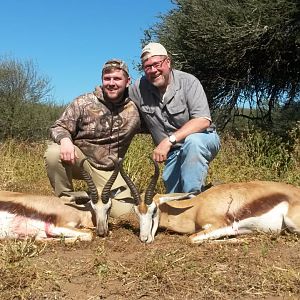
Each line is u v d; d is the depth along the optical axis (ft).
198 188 7.20
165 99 7.28
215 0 16.15
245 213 6.46
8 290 4.62
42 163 11.44
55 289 4.68
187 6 17.03
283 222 6.42
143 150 11.03
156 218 6.59
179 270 5.00
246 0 15.37
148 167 10.28
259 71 17.87
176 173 7.57
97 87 7.51
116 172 6.59
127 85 7.50
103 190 6.63
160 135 7.59
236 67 17.56
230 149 11.44
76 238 6.31
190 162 7.10
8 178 10.57
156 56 6.99
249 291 4.59
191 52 17.07
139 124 7.63
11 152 12.99
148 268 5.00
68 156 6.98
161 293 4.58
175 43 17.49
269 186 6.64
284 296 4.51
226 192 6.65
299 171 9.62
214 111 18.85
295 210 6.31
